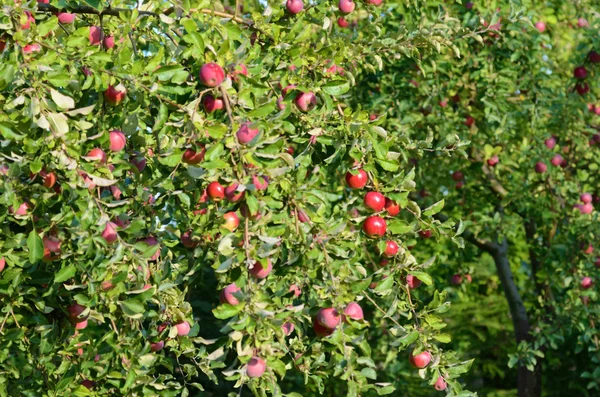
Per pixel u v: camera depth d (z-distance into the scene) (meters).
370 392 7.68
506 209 8.09
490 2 7.02
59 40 3.21
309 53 3.34
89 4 3.24
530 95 7.39
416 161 7.13
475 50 7.32
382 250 3.27
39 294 3.36
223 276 3.32
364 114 3.21
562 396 9.02
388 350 7.77
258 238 2.72
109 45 3.47
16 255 3.01
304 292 3.61
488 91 7.02
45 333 3.20
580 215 6.90
